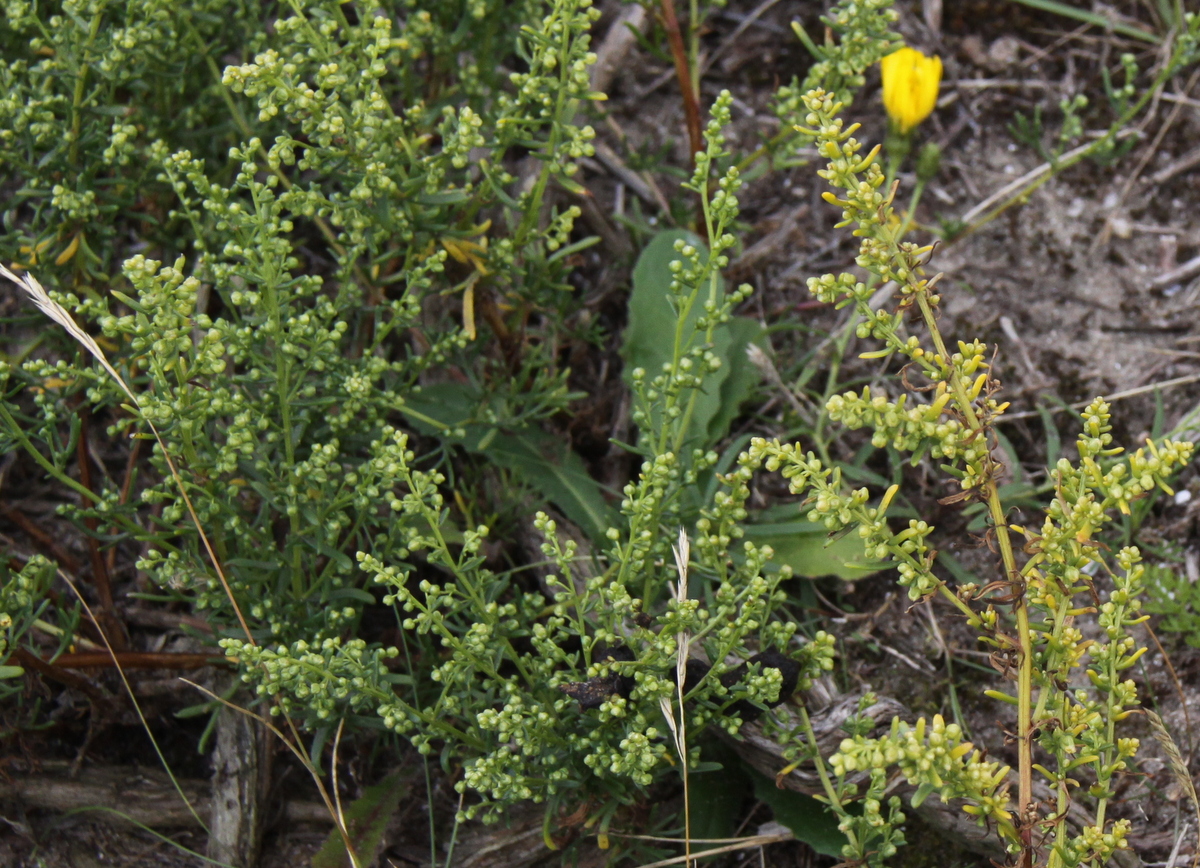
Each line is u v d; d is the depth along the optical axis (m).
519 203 2.35
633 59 3.55
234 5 2.83
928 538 2.74
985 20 3.55
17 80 2.54
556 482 2.72
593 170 3.39
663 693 1.78
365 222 2.22
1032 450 2.88
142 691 2.47
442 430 2.66
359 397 2.14
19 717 2.31
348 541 2.14
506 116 2.28
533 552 2.67
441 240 2.40
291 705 2.12
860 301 1.66
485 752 2.10
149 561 2.07
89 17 2.46
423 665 2.28
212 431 2.38
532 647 2.40
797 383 2.88
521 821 2.29
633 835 2.14
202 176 2.01
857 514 1.64
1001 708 2.52
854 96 3.46
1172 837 2.25
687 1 3.54
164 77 2.55
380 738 2.35
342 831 2.08
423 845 2.35
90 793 2.37
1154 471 1.55
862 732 1.92
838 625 2.63
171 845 2.39
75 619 2.21
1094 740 1.66
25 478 2.88
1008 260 3.17
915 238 3.23
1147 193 3.25
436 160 2.25
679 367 2.05
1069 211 3.24
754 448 1.66
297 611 2.18
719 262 2.03
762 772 2.27
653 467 1.89
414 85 3.10
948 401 1.69
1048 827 1.64
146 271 1.73
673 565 2.20
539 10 2.75
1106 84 3.03
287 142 2.08
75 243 2.46
